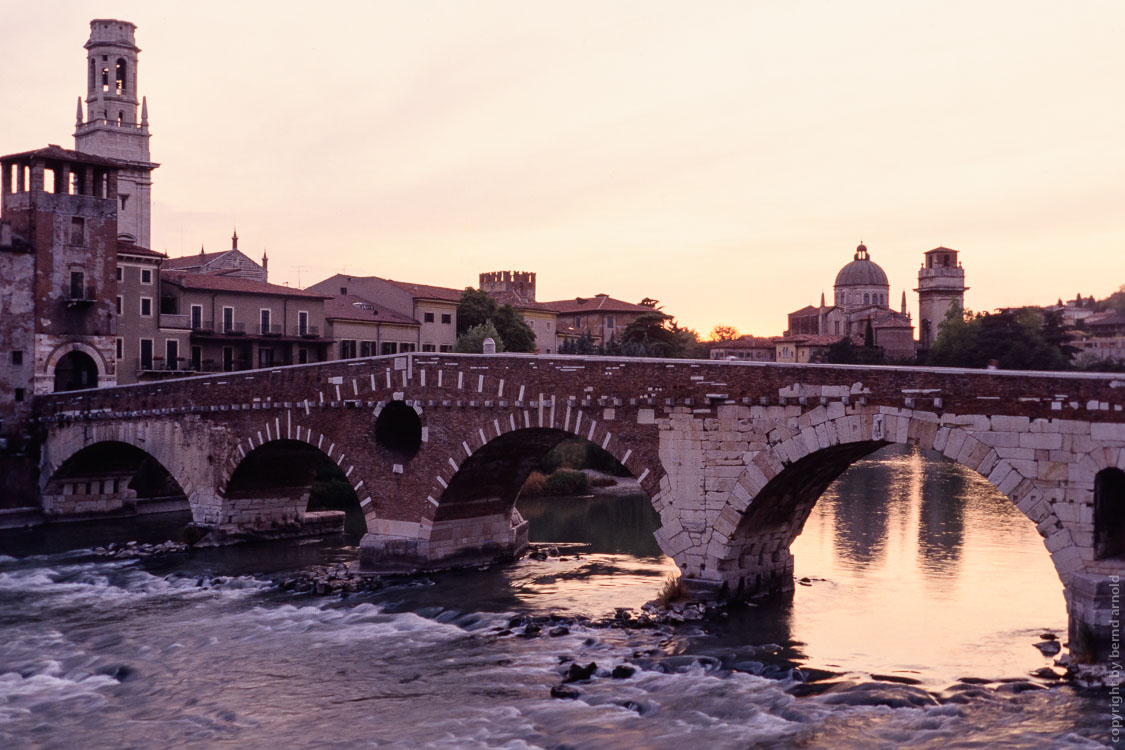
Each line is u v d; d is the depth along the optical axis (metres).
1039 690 34.22
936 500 78.75
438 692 36.91
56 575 57.59
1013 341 132.62
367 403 56.41
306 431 59.22
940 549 58.81
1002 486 38.25
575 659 39.50
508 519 59.75
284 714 35.34
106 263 79.00
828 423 41.97
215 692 37.69
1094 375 36.47
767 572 48.09
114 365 79.19
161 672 40.03
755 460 43.84
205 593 52.69
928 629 42.06
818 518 70.06
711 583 45.25
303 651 42.31
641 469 46.84
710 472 45.03
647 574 54.97
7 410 74.12
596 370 48.16
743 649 39.56
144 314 95.38
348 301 118.25
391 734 33.12
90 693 37.84
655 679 36.91
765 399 43.47
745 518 44.62
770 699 34.41
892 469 102.69
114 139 134.50
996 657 38.22
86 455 74.31
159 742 33.22
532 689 36.75
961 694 33.88
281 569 58.06
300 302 107.62
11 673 40.19
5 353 74.06
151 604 50.59
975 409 38.72
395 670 39.56
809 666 37.41
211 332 100.06
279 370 60.56
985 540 61.66
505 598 49.41
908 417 40.09
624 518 77.44
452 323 123.56
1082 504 36.78
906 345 198.88
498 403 51.31
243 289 103.38
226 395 63.31
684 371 45.56
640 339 141.75
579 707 34.62
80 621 47.53
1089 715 32.00
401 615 47.06
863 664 37.66
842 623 43.06
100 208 78.81
